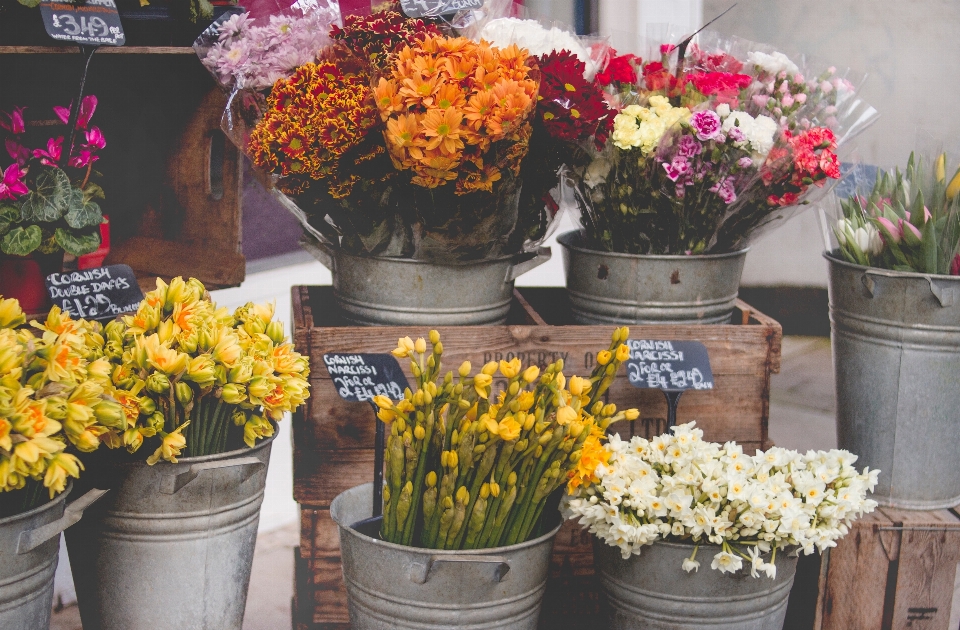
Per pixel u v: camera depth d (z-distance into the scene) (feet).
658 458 5.76
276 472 9.69
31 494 4.73
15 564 4.50
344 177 6.16
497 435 4.99
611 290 7.00
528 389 6.72
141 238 7.38
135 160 7.36
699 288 6.93
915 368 6.93
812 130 6.82
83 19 5.85
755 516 5.34
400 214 6.31
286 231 10.40
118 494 5.21
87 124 6.87
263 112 6.55
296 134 5.99
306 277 10.62
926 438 7.00
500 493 5.16
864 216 7.44
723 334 6.88
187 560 5.35
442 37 5.91
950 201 7.14
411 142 5.69
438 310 6.58
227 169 6.97
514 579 5.21
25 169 6.09
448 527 5.14
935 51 13.04
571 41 7.02
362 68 6.23
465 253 6.41
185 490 5.22
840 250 7.65
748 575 5.50
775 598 5.71
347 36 6.39
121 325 5.43
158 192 7.34
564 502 5.64
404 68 5.72
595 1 11.53
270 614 7.91
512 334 6.65
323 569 6.72
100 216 6.24
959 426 7.00
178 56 6.75
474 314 6.68
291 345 5.71
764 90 7.33
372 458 6.66
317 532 6.68
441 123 5.61
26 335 4.69
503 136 5.81
